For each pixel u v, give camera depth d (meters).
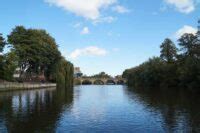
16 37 143.25
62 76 175.00
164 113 51.72
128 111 54.84
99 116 48.69
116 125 40.94
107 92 121.88
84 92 121.44
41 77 169.88
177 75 143.88
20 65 141.38
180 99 77.38
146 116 48.59
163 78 156.75
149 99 80.31
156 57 172.62
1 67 121.62
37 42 147.12
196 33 124.56
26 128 38.16
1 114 49.50
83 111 54.56
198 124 41.16
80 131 37.09
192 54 123.06
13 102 68.94
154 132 36.66
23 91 116.19
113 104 67.38
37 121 43.00
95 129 38.38
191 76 112.12
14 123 41.31
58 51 167.12
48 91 120.25
